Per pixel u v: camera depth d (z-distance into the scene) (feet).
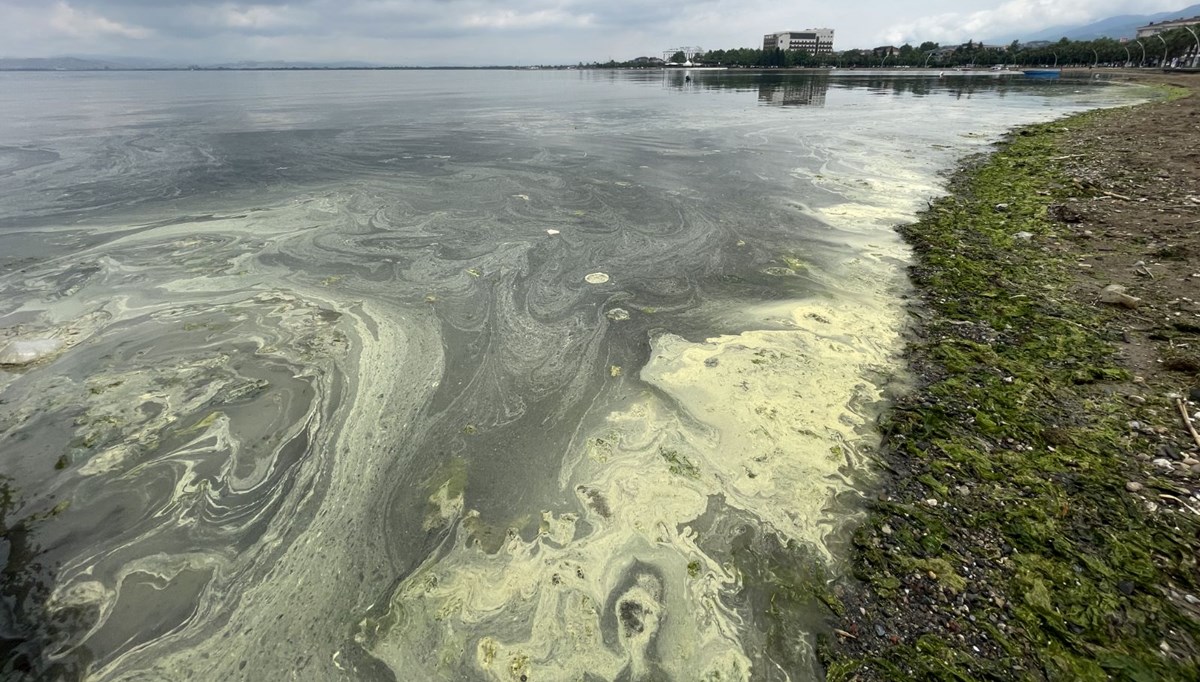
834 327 16.61
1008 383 13.24
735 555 9.61
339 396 14.15
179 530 10.43
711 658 8.07
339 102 100.01
